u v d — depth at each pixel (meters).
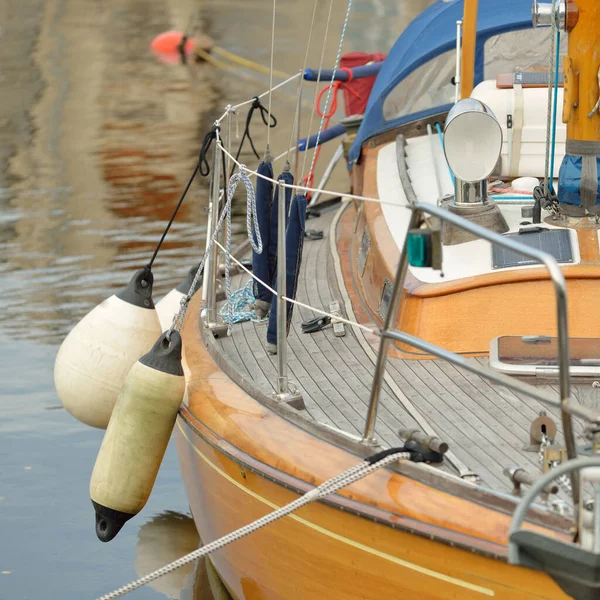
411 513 5.11
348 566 5.52
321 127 10.53
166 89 28.50
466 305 6.83
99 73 30.89
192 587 8.00
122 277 14.05
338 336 7.39
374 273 7.84
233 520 6.50
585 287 6.71
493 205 7.38
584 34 7.10
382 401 6.33
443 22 9.97
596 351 6.36
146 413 6.76
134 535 8.77
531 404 6.16
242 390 6.69
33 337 12.23
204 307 8.01
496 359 6.39
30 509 8.96
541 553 4.30
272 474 5.79
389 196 8.61
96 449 9.97
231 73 30.81
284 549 5.95
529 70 9.45
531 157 8.59
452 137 7.18
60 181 19.34
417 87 9.97
